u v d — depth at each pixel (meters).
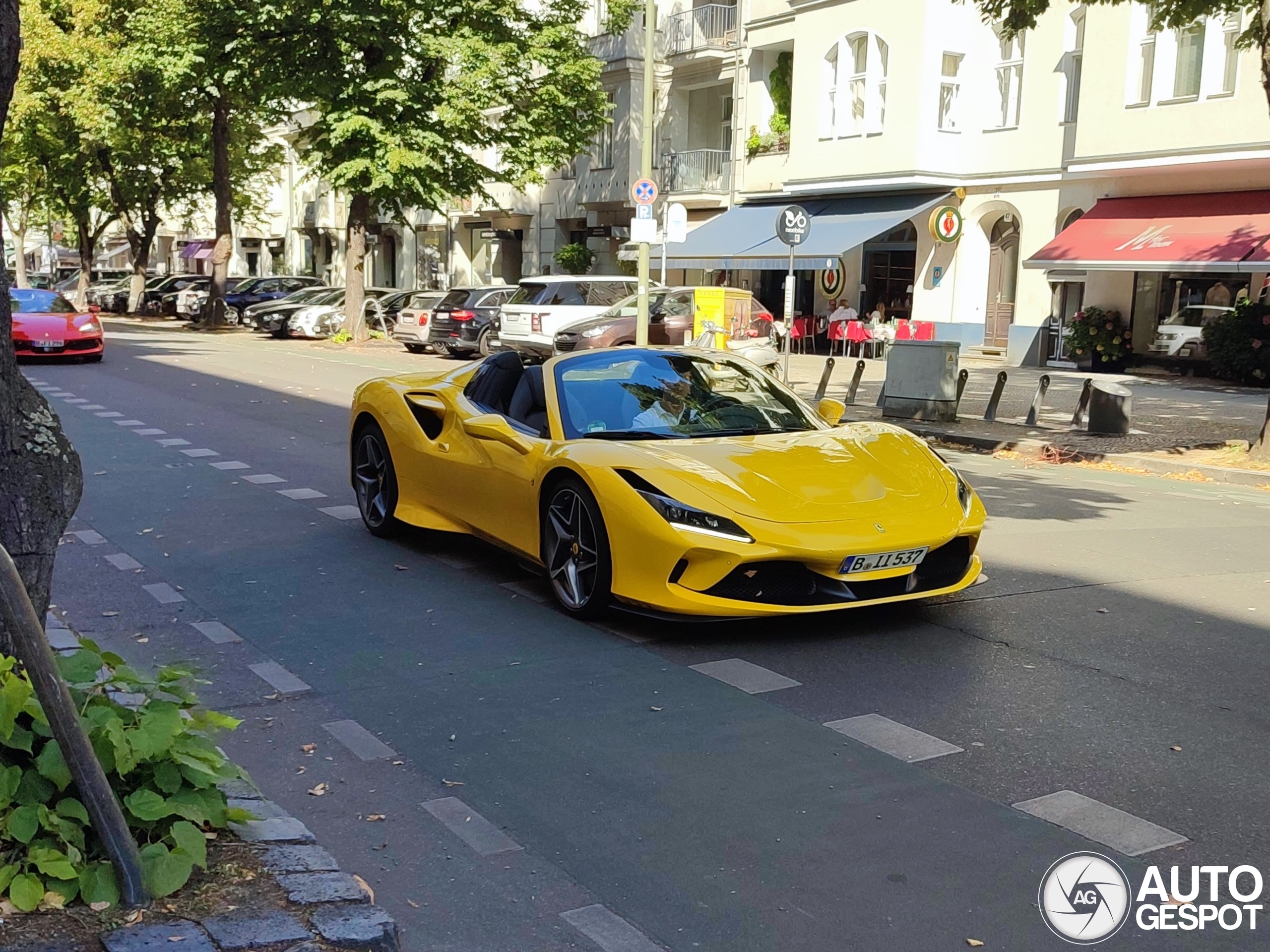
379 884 3.39
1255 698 4.90
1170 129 21.80
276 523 8.48
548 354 23.44
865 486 5.77
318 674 5.22
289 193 59.94
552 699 4.88
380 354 27.41
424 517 7.53
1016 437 13.97
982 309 27.30
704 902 3.28
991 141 26.25
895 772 4.13
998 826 3.72
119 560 7.36
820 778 4.09
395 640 5.71
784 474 5.77
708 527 5.36
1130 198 23.52
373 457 8.04
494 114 37.44
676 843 3.63
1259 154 20.53
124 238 84.06
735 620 6.00
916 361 15.66
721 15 32.47
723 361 7.24
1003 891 3.32
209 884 2.97
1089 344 23.75
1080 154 23.33
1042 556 7.60
